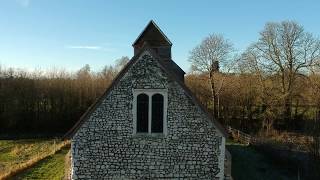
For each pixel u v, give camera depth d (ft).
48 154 120.26
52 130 206.90
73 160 70.28
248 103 201.46
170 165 70.74
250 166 109.50
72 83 212.84
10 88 198.70
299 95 185.06
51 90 206.18
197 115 70.85
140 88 70.49
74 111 210.59
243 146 147.02
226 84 203.82
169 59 90.68
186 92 70.69
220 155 70.69
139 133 70.69
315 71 178.91
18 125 200.85
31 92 202.18
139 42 90.84
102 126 70.38
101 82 220.02
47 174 94.17
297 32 180.04
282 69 183.83
